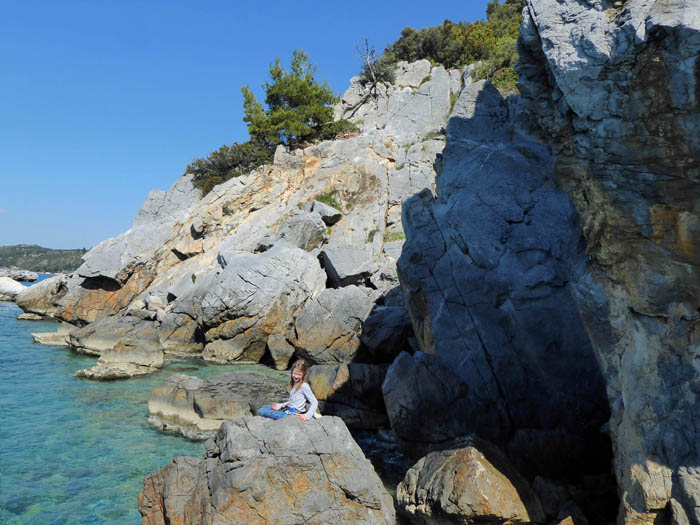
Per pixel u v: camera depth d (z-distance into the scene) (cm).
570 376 1071
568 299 1151
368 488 711
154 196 4050
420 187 3222
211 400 1218
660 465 562
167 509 707
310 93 4019
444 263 1306
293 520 670
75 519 800
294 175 3450
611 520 719
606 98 546
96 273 2997
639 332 615
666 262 567
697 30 455
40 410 1356
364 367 1339
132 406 1428
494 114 1684
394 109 3941
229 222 3328
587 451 914
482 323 1188
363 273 2739
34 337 2400
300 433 732
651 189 552
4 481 924
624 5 536
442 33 4578
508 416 1052
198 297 2530
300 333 2028
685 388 564
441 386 1070
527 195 1337
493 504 653
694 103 481
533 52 666
